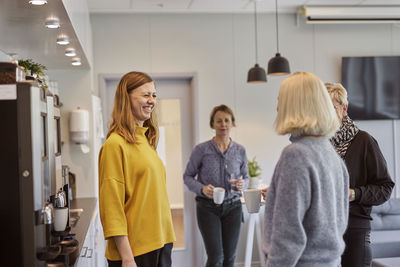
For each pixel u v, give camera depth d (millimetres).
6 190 1324
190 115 4344
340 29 4418
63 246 1720
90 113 3512
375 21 4254
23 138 1323
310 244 1330
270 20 4332
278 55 3535
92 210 2840
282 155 1358
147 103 1856
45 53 2785
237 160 3268
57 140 1923
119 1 3754
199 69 4230
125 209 1769
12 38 2328
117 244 1699
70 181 3416
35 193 1339
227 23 4273
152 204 1796
